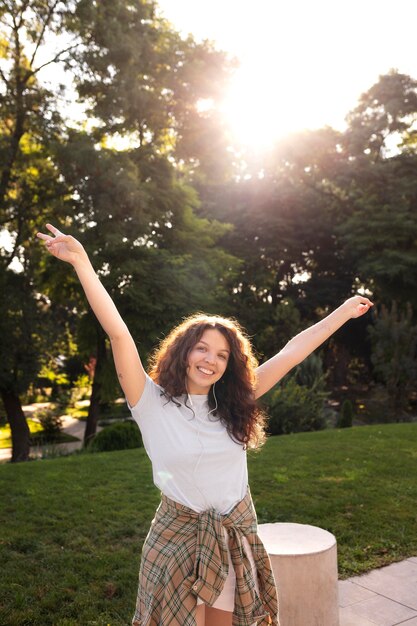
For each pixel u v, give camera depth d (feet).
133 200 56.80
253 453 28.32
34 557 15.20
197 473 7.04
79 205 59.72
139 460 27.55
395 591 13.74
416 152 98.89
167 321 59.77
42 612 12.31
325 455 27.68
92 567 14.46
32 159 60.59
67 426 93.09
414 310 91.66
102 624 11.75
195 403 7.37
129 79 58.75
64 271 60.95
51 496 20.74
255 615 7.13
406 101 101.40
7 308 58.34
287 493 21.07
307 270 110.93
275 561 10.72
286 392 49.14
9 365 58.18
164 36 67.77
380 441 31.40
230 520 7.12
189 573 6.79
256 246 98.89
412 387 74.43
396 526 17.74
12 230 63.00
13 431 62.49
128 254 59.62
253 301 93.20
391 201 93.91
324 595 10.86
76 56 58.29
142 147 65.72
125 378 7.08
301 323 93.09
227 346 7.50
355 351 111.14
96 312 6.88
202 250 68.59
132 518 18.24
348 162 100.94
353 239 92.07
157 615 6.81
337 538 16.78
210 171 78.84
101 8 59.21
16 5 57.82
